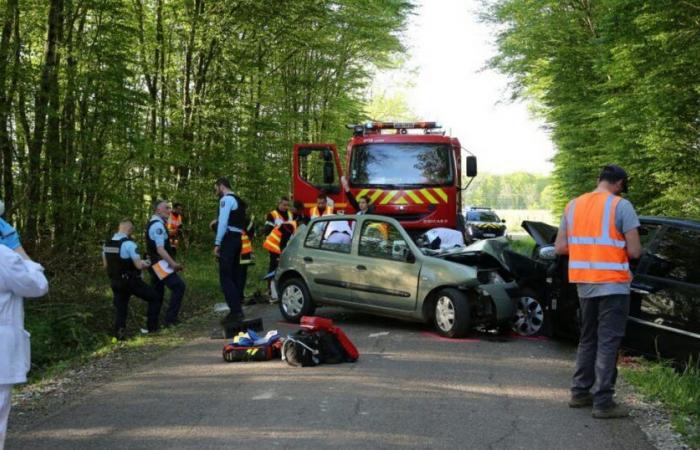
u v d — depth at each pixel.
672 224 7.44
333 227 10.36
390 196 14.90
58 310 9.68
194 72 21.11
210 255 19.97
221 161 21.28
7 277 4.10
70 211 13.26
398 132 16.02
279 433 5.24
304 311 10.34
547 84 24.16
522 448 4.96
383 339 8.99
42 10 13.70
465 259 9.72
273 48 23.70
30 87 12.35
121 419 5.68
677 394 6.11
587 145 24.42
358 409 5.86
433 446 4.97
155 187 17.38
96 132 14.38
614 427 5.44
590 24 21.64
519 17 23.72
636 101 15.03
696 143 14.97
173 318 10.12
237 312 10.20
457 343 8.73
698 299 6.80
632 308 7.43
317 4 21.89
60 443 5.12
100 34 14.10
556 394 6.39
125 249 9.34
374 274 9.67
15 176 13.25
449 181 14.91
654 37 13.60
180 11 19.94
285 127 25.88
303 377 6.98
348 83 32.62
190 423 5.52
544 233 9.35
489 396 6.29
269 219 14.02
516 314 9.24
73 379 7.18
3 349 4.10
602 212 5.76
